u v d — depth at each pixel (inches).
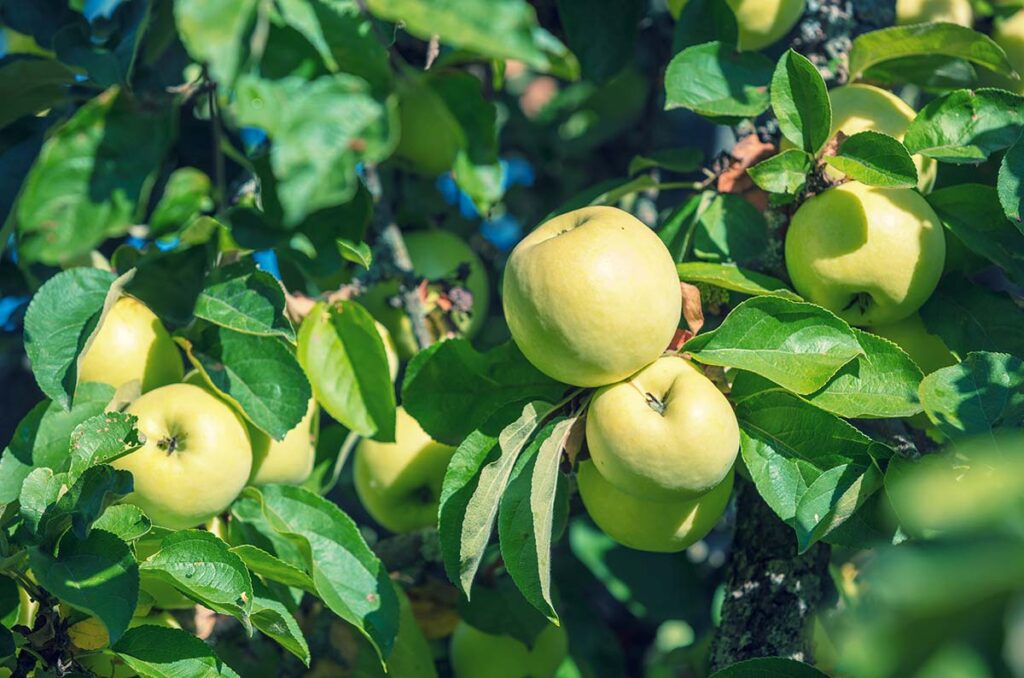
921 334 44.8
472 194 41.9
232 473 43.8
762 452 42.5
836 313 43.9
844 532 42.1
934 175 44.6
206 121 49.5
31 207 41.1
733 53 45.9
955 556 28.4
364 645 48.3
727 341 42.4
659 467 41.0
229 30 37.9
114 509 42.1
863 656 29.3
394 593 44.7
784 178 43.5
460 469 42.9
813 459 42.2
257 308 43.5
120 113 41.9
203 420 43.5
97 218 41.3
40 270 47.3
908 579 28.4
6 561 41.8
